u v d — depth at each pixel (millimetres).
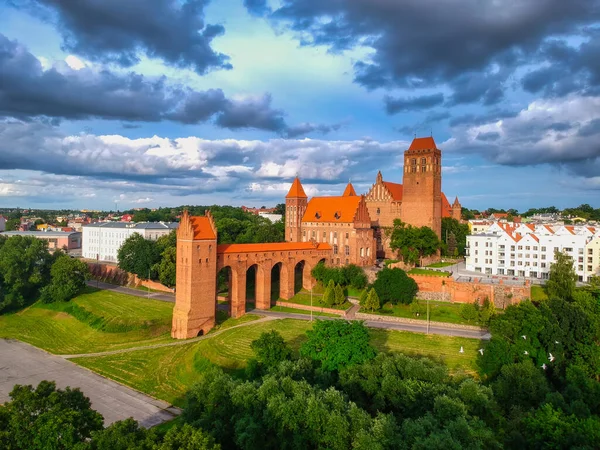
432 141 159500
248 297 140625
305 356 74250
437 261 160250
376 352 74750
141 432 46812
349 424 53406
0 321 132625
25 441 44625
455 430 50969
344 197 156000
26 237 159125
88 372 92938
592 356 75938
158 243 165500
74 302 138125
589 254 126062
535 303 106250
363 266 148500
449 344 91875
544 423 57312
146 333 114688
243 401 58188
